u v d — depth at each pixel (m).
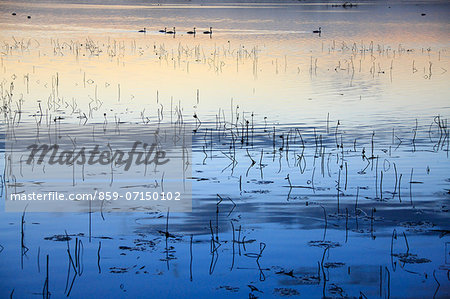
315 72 26.08
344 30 46.41
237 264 7.39
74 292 6.71
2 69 25.84
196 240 8.16
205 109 18.00
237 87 22.08
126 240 8.15
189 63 28.52
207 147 13.55
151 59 29.77
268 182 10.89
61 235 8.34
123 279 7.00
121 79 23.70
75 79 23.58
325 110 17.83
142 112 17.50
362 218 9.00
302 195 10.12
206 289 6.77
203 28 46.94
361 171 11.62
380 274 7.11
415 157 12.66
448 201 9.78
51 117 16.80
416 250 7.80
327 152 13.12
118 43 36.19
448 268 7.27
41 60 28.91
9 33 40.91
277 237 8.24
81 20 53.22
